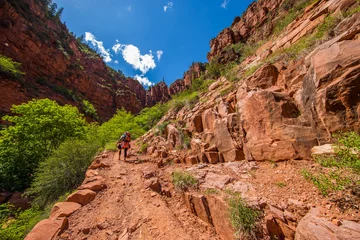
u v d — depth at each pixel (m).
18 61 33.78
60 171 8.29
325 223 2.22
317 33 6.85
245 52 17.80
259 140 5.20
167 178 5.92
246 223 2.91
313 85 4.25
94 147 10.71
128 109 72.31
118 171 7.03
